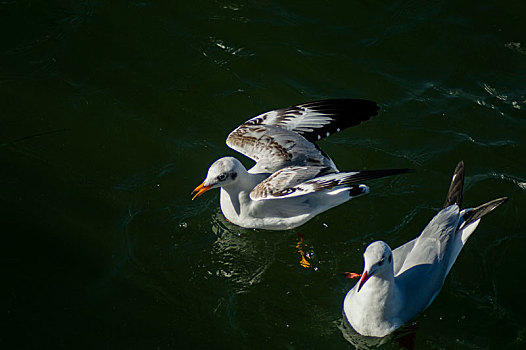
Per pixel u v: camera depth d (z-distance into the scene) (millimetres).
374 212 2051
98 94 2189
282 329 1852
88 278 1881
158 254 1946
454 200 1958
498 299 1906
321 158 2020
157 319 1839
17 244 1908
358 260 1985
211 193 2084
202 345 1810
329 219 2055
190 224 2008
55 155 2072
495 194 2066
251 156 2031
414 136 2166
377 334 1838
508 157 2127
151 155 2102
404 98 2232
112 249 1935
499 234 2006
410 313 1851
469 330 1862
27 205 1975
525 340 1841
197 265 1944
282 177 1934
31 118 2129
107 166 2070
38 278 1866
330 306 1900
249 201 1992
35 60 2238
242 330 1841
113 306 1846
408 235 2014
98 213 1988
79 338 1795
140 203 2021
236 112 2191
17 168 2035
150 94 2203
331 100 2076
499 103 2227
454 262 1948
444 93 2244
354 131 2182
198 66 2262
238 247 1995
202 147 2129
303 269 1969
